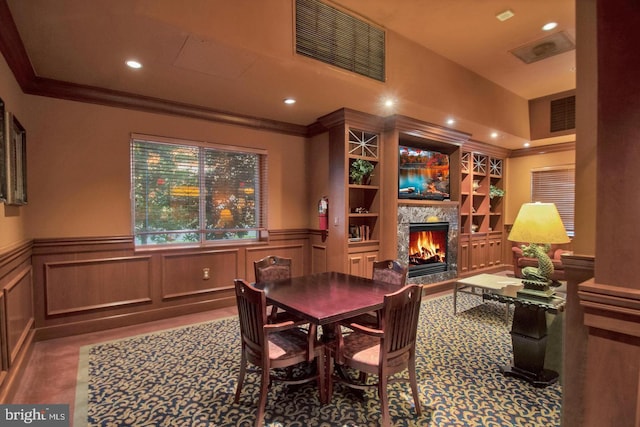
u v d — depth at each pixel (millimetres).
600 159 1321
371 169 4734
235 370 2707
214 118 4242
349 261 4508
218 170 4391
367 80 3430
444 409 2197
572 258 1617
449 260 5617
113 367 2744
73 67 2959
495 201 7199
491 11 3279
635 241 1254
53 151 3326
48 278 3305
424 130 4953
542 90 5496
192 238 4234
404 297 1982
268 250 4766
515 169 7078
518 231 2498
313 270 5055
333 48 3164
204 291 4238
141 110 3775
